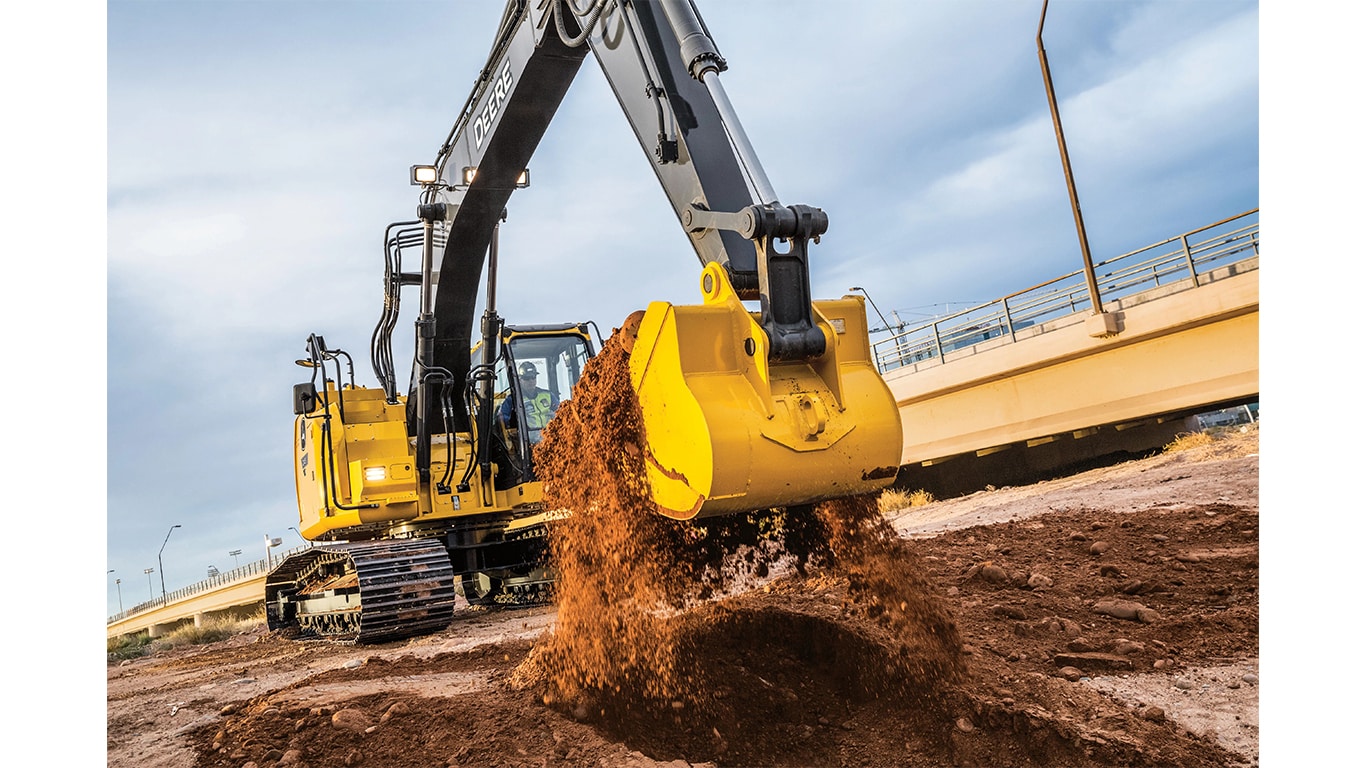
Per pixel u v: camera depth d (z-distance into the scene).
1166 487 10.20
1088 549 6.78
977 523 10.98
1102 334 16.66
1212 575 5.75
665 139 4.47
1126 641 4.69
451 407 9.43
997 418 19.38
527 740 3.90
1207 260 15.90
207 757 4.05
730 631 5.19
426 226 8.49
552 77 6.70
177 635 14.23
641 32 4.67
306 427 10.33
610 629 4.90
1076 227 17.05
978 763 3.67
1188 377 15.89
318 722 4.20
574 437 4.84
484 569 10.72
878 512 4.80
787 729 4.16
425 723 4.11
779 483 3.61
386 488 9.38
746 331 3.74
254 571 30.80
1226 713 3.81
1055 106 17.00
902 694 4.25
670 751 3.98
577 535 5.12
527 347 10.05
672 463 3.72
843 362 4.02
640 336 3.92
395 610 8.04
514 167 7.71
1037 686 4.11
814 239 3.94
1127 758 3.41
